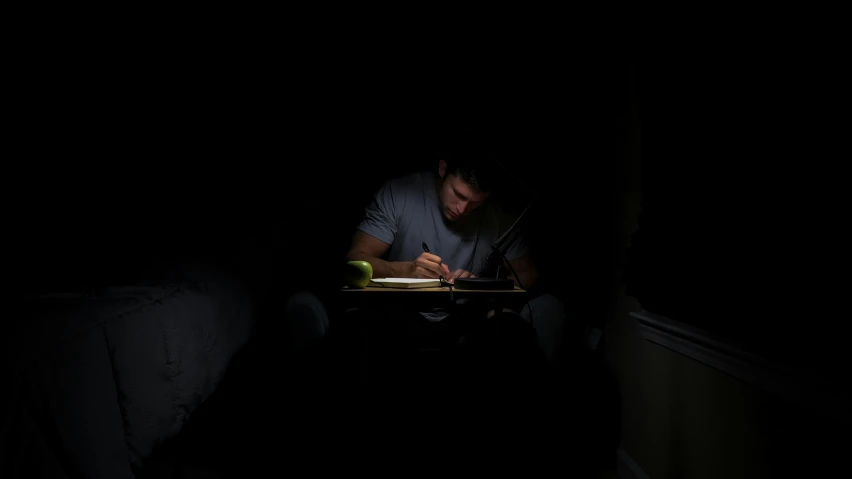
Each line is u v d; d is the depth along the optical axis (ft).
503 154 8.23
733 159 3.96
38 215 6.65
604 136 6.96
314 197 8.93
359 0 8.43
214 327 5.85
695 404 4.43
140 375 4.22
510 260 7.49
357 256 7.26
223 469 5.60
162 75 8.31
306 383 6.76
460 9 8.30
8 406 2.92
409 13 8.41
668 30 5.05
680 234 4.69
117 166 7.96
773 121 3.50
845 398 2.75
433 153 8.55
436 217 7.72
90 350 3.69
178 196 8.12
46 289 4.62
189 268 6.26
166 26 8.23
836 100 2.95
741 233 3.81
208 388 5.60
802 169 3.21
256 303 7.49
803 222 3.17
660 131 5.18
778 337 3.33
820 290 3.01
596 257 7.30
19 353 3.15
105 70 7.97
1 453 2.82
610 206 6.72
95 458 3.43
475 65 8.36
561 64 8.06
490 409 6.64
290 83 8.70
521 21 8.15
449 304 6.01
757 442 3.58
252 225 8.26
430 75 8.49
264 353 7.84
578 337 7.50
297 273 8.73
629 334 5.98
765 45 3.60
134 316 4.38
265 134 8.79
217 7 8.34
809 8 3.17
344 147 8.87
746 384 3.71
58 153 7.55
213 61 8.49
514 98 8.25
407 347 7.02
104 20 7.91
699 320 4.27
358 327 6.35
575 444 6.31
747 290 3.67
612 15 6.68
